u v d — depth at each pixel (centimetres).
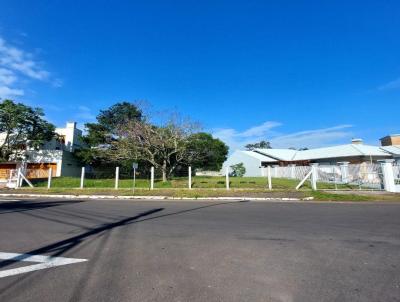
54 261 509
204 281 422
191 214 1038
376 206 1259
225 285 408
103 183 2450
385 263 495
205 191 1838
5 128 3459
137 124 2706
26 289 394
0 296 374
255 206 1275
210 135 4028
